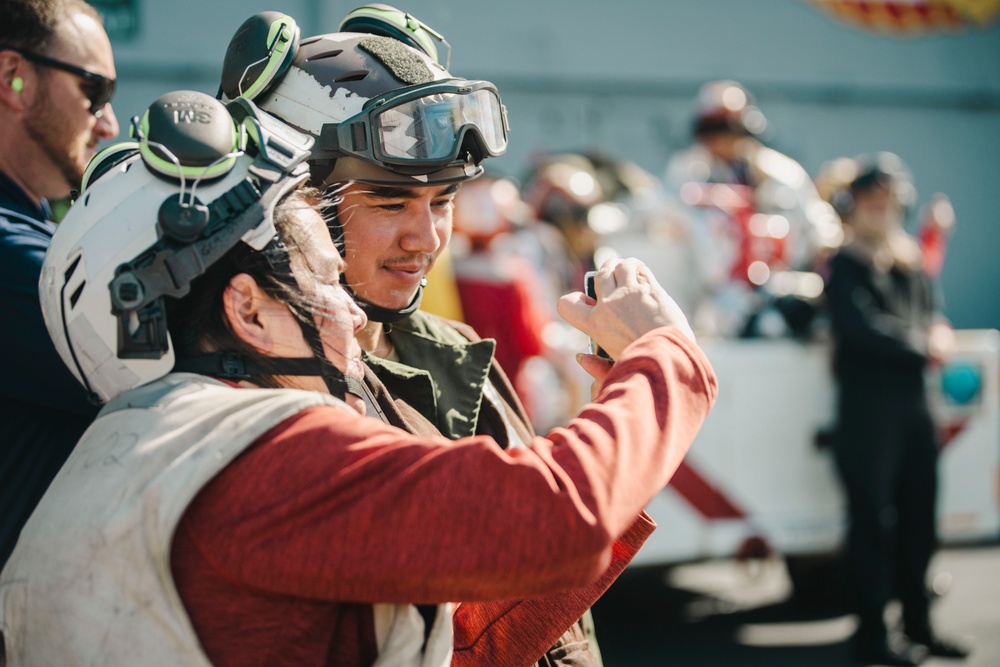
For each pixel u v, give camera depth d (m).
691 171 5.02
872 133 8.80
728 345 4.24
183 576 0.98
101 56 1.75
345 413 1.02
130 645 0.98
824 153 8.64
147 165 1.03
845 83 8.67
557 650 1.47
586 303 1.22
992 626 4.49
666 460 1.01
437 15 5.80
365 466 0.96
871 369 4.05
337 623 1.05
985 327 9.52
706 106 5.07
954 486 4.57
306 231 1.10
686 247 4.81
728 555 4.15
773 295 4.55
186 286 1.01
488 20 7.27
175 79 5.47
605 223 5.05
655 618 4.64
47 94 1.68
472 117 1.38
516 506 0.94
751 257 4.89
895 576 4.20
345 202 1.38
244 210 1.04
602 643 4.30
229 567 0.97
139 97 5.41
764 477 4.19
